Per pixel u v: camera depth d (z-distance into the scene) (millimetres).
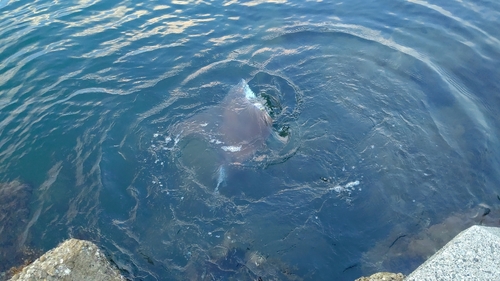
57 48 3965
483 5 4723
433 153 2982
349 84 3611
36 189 2764
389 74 3725
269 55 3959
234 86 3564
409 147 3029
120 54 3908
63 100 3410
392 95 3494
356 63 3859
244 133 3092
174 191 2717
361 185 2758
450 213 2609
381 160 2926
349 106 3389
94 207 2635
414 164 2902
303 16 4566
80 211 2619
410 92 3523
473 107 3375
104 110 3322
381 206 2635
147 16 4488
